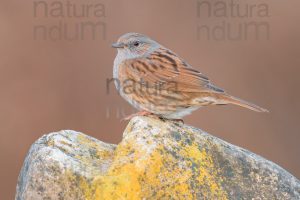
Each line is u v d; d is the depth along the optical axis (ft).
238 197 25.49
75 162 25.07
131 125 26.71
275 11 54.08
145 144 25.25
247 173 26.17
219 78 51.03
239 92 51.06
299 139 50.49
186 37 51.78
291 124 50.88
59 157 24.98
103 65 49.55
